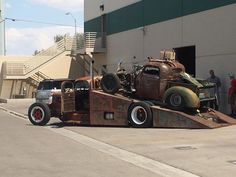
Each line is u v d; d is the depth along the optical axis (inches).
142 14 1194.0
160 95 731.4
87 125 773.3
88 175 367.6
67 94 780.0
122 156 459.2
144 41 1186.0
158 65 735.1
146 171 382.9
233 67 863.7
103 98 741.9
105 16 1427.2
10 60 1782.7
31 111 794.2
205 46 943.0
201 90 722.8
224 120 711.1
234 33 858.8
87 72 1606.8
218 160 419.5
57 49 1668.3
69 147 522.9
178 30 1035.3
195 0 974.4
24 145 539.8
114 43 1364.4
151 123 701.9
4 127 759.7
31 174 372.5
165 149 489.7
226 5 879.1
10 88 1769.2
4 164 417.1
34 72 1695.4
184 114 682.8
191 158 433.7
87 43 1451.8
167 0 1075.9
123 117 725.9
